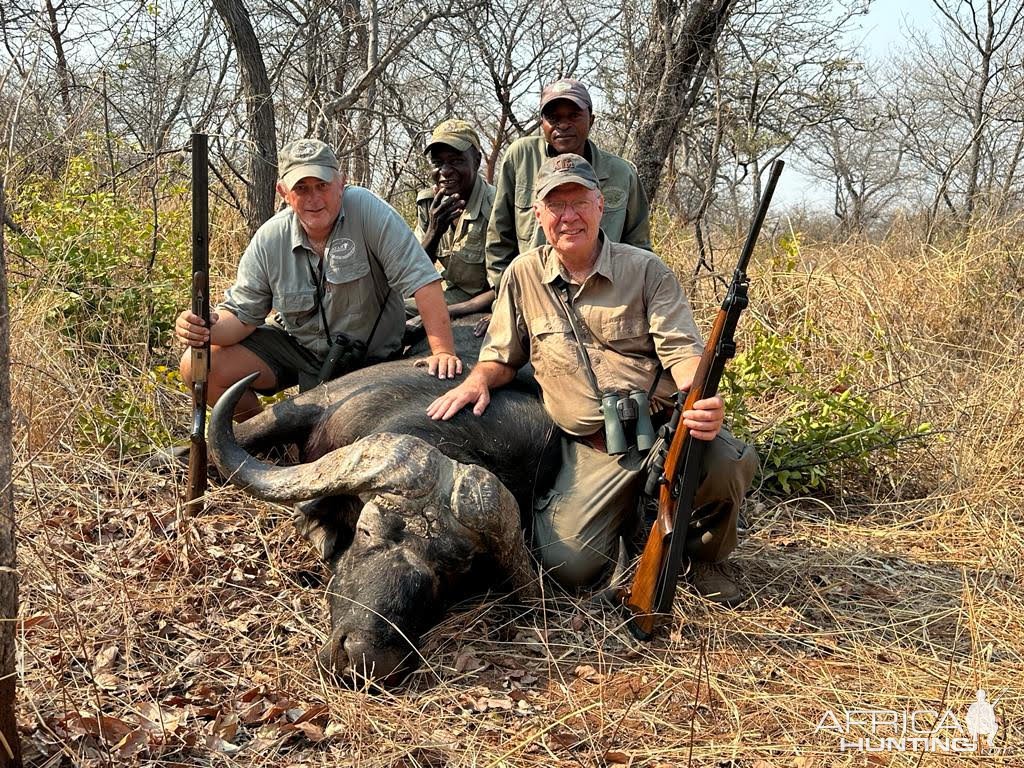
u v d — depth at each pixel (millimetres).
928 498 5957
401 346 5895
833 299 8250
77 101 10273
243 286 5387
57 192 8438
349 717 3592
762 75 13641
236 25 8336
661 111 9336
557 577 4625
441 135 6578
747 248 3881
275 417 4957
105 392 6012
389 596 3875
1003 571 5070
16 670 3133
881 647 4270
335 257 5266
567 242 4516
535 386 5207
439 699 3812
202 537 4770
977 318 9078
